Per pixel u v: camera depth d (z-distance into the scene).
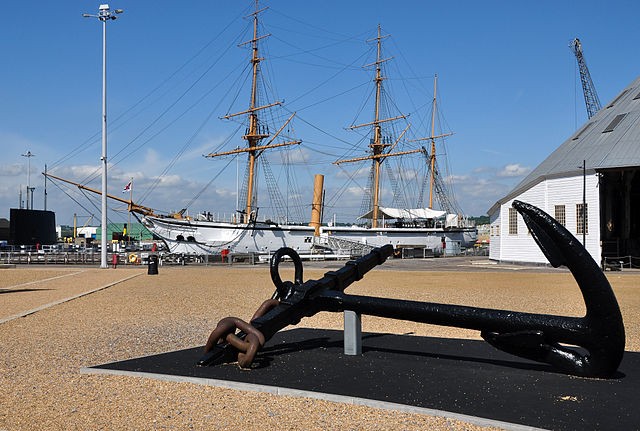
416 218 84.31
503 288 24.11
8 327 13.19
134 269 42.22
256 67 72.00
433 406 6.60
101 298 20.02
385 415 6.45
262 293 22.11
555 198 45.41
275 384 7.54
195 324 13.80
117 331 12.67
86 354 10.09
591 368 7.49
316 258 62.81
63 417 6.46
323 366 8.55
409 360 8.98
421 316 8.20
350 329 9.44
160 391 7.46
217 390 7.50
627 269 41.81
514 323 7.58
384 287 24.70
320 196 76.12
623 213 46.38
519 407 6.54
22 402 7.06
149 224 63.12
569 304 17.89
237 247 64.81
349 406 6.79
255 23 71.69
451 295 20.88
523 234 48.56
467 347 10.11
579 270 6.99
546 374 8.03
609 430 5.81
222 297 20.44
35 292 22.41
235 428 6.08
